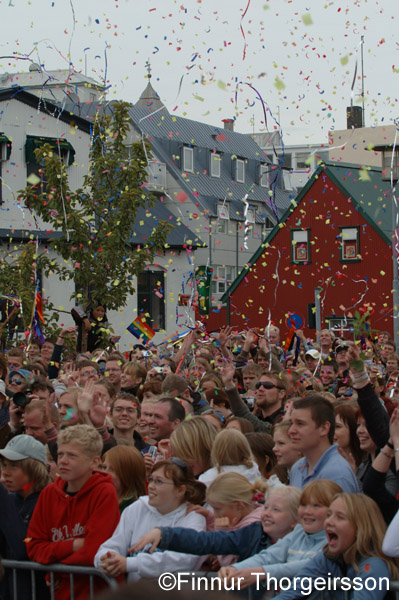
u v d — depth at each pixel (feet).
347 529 16.72
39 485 21.59
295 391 35.68
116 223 75.41
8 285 74.13
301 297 131.95
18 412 27.45
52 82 135.03
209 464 22.22
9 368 41.47
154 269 131.23
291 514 18.44
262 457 23.73
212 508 19.95
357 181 131.64
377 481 19.16
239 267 164.66
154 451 26.86
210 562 19.48
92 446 20.11
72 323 109.09
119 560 18.28
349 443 23.52
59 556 19.39
